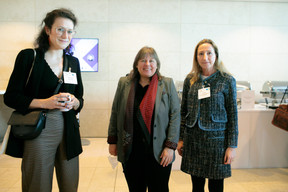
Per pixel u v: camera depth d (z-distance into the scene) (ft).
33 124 3.69
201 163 5.16
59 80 4.18
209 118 5.00
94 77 14.44
